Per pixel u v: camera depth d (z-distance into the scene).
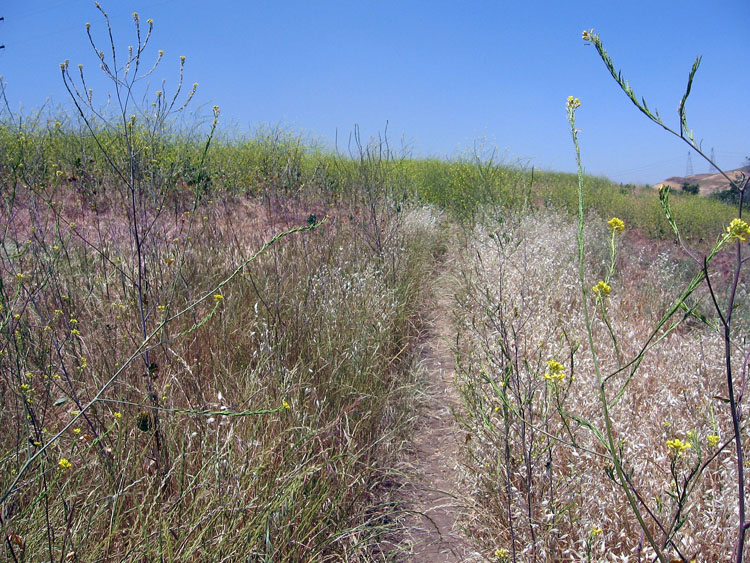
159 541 1.96
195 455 2.51
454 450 3.46
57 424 2.50
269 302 4.16
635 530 2.30
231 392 3.10
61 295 3.35
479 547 2.52
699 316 1.48
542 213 10.12
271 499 2.26
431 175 13.66
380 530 2.63
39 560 1.80
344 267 5.02
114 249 4.16
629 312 5.18
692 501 2.31
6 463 2.12
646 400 3.30
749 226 1.36
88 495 2.07
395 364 4.45
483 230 8.16
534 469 2.59
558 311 4.78
